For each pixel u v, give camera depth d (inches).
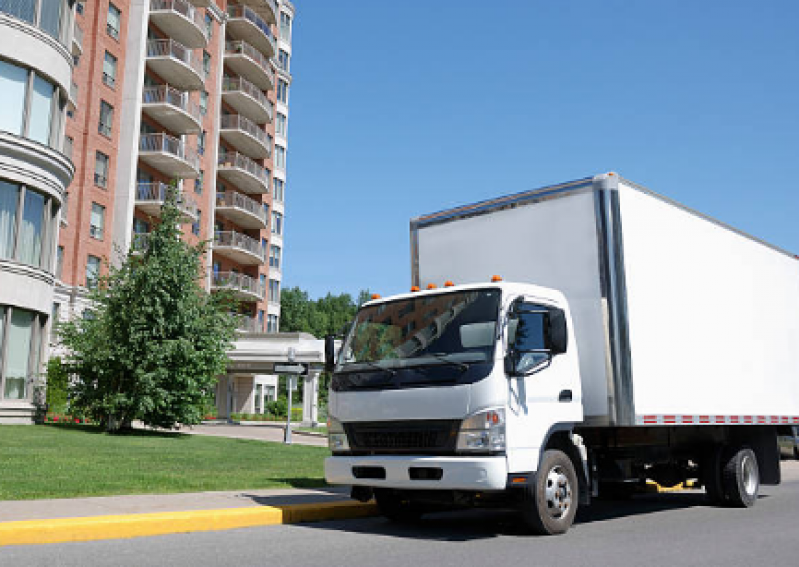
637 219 339.0
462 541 283.0
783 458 490.3
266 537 285.0
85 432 845.8
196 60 1754.4
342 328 334.6
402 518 340.8
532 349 295.7
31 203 888.3
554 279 339.0
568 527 303.3
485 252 366.3
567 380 312.2
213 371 972.6
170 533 287.9
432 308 311.0
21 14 890.7
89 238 1446.9
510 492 293.0
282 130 2449.6
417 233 397.1
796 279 479.2
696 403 359.3
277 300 2362.2
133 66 1571.1
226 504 338.6
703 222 390.0
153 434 924.6
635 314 326.6
